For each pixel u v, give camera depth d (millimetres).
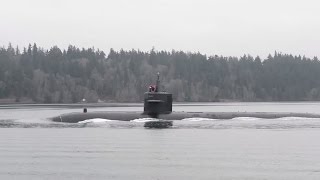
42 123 103812
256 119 103312
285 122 100375
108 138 76250
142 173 49312
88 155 60312
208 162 55156
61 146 68125
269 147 66688
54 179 46594
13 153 62156
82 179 46594
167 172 49781
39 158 58219
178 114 99750
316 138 76125
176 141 72375
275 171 50188
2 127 97188
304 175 48156
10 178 47094
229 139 75062
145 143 70250
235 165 53469
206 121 99562
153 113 98625
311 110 186000
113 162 55312
